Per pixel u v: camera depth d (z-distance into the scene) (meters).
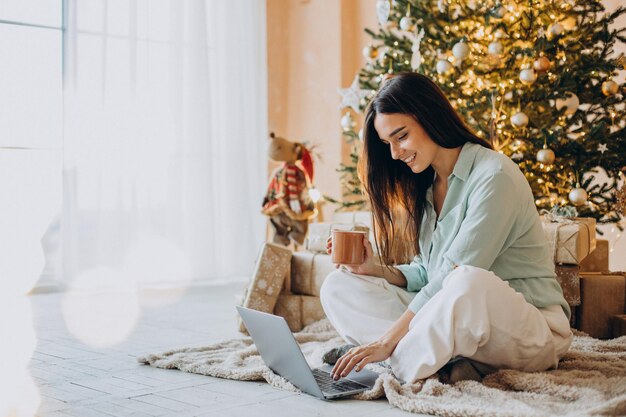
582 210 3.81
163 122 5.74
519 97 3.80
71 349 2.95
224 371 2.27
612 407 1.61
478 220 2.01
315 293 3.45
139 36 5.59
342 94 4.55
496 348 1.97
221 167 6.10
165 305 4.54
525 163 3.78
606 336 3.20
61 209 5.27
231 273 6.09
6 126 5.25
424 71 4.06
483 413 1.67
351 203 4.68
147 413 1.87
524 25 3.84
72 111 5.28
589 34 3.89
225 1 6.12
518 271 2.12
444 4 4.00
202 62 5.89
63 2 5.39
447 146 2.13
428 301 1.95
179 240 5.77
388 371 2.12
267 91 6.39
